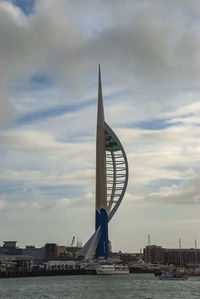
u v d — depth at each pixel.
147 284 137.12
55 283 134.25
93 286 123.00
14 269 184.62
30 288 115.81
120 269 196.00
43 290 110.12
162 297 98.12
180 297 99.12
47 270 183.50
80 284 130.38
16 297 94.94
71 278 164.25
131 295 100.88
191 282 156.00
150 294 104.12
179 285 136.38
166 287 126.38
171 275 171.12
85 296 97.19
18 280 151.00
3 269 180.88
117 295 100.12
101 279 157.75
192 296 101.56
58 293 102.94
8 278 166.12
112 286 124.19
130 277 180.75
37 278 164.75
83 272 195.00
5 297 94.94
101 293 103.75
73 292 105.25
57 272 186.25
